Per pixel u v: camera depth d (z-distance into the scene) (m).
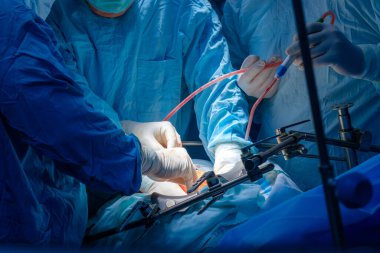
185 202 1.17
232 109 1.71
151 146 1.56
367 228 0.79
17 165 1.04
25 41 1.02
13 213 1.05
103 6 1.61
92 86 1.71
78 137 1.05
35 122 1.02
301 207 0.89
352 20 1.58
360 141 1.15
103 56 1.69
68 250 0.65
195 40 1.83
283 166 1.78
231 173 1.29
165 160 1.40
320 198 0.90
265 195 1.37
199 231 1.23
